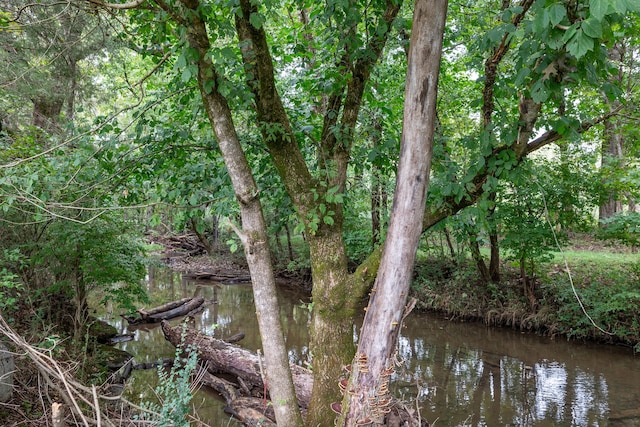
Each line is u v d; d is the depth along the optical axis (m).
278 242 17.48
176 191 4.52
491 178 3.54
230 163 3.31
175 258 21.12
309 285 15.15
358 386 3.09
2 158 5.49
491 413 5.79
